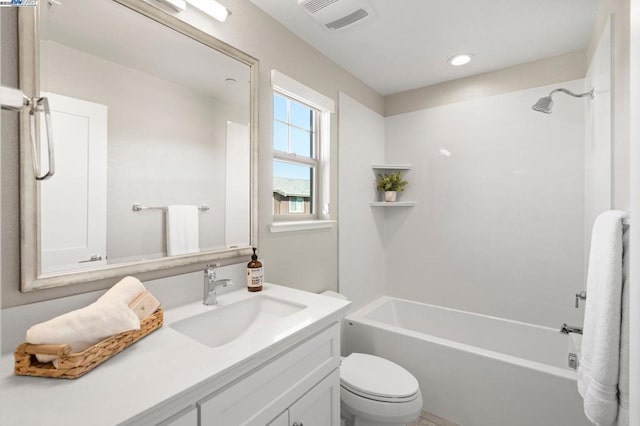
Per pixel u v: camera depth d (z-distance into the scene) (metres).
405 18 1.78
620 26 1.40
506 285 2.40
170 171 1.29
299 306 1.33
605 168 1.60
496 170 2.43
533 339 2.25
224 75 1.49
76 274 1.02
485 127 2.47
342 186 2.39
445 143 2.65
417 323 2.73
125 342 0.89
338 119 2.35
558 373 1.59
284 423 1.02
